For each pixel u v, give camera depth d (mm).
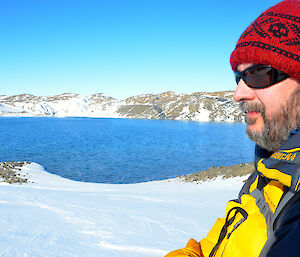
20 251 5992
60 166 36531
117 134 102438
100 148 59875
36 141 73625
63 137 87875
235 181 21062
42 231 7582
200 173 26000
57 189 18297
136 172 33625
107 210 10945
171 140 82188
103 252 6387
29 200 12297
